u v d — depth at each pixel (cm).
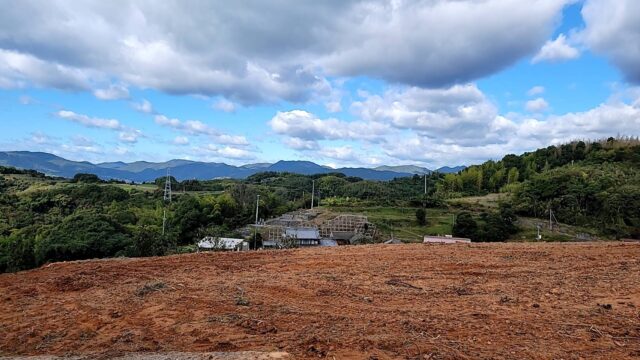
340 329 548
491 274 879
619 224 4359
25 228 3875
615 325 557
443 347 482
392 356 463
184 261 1053
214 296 718
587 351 475
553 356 461
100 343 547
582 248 1175
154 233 2731
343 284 801
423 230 4559
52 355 513
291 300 702
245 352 472
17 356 518
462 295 724
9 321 641
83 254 3111
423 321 579
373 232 4369
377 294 735
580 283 783
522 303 664
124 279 870
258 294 735
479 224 4356
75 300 726
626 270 883
